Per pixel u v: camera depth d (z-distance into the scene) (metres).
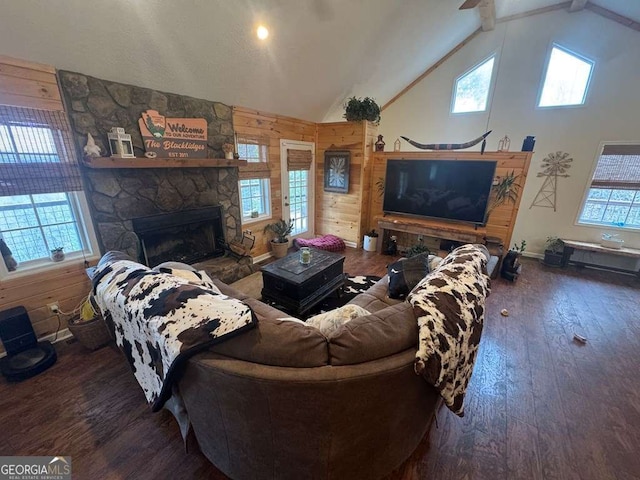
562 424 1.62
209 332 1.01
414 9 3.26
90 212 2.40
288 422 1.01
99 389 1.85
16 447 1.48
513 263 3.52
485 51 4.46
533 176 4.40
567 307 2.94
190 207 3.18
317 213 5.22
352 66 3.74
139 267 1.58
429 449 1.47
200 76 2.75
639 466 1.39
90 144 2.23
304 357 0.97
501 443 1.51
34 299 2.22
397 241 4.78
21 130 1.96
